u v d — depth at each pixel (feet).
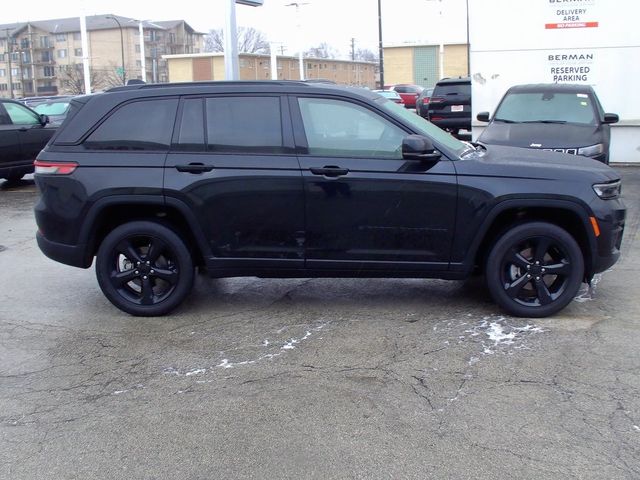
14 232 31.94
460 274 18.16
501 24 46.91
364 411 13.50
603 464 11.46
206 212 18.22
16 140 43.96
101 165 18.39
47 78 344.28
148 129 18.60
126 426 13.19
